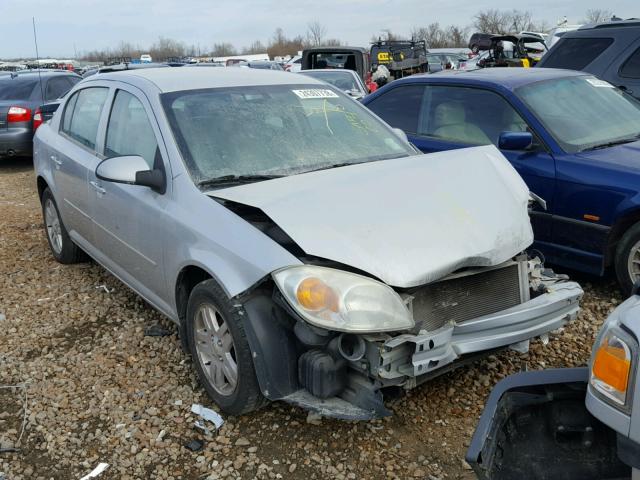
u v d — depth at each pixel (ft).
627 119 17.84
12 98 38.88
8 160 42.55
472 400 11.16
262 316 9.70
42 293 16.81
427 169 11.39
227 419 10.85
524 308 10.07
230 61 83.71
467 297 10.03
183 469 9.71
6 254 20.30
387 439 10.20
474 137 18.08
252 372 9.90
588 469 7.22
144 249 12.55
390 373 9.01
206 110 12.68
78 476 9.68
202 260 10.38
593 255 15.10
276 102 13.52
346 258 9.13
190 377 12.23
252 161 12.01
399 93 20.66
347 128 13.82
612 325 6.47
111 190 13.61
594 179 14.83
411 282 9.11
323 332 9.20
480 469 6.75
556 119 16.76
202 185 11.32
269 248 9.55
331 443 10.15
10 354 13.50
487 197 10.95
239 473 9.57
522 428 7.45
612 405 6.18
